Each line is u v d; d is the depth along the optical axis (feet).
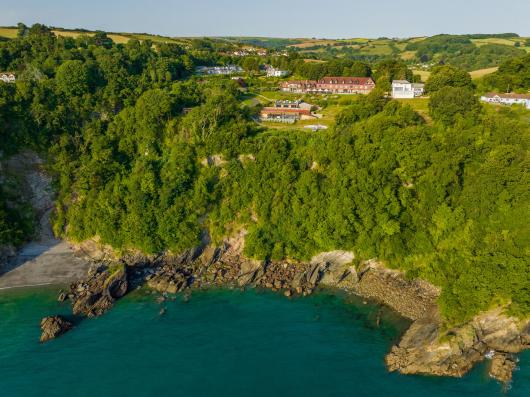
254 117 414.82
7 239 296.92
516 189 238.27
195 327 239.91
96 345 222.69
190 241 307.99
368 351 220.64
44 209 329.52
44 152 340.39
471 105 314.76
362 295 273.13
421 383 198.49
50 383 195.52
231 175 329.31
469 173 274.98
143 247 305.12
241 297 271.69
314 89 515.50
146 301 265.34
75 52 474.49
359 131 315.37
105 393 190.49
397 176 295.28
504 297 225.76
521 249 226.99
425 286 270.67
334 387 196.24
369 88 506.89
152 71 468.75
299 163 323.98
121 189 324.19
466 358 210.38
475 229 254.06
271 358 215.10
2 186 317.01
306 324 243.60
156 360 212.43
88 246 314.96
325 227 295.28
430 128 316.40
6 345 220.64
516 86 440.04
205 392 192.44
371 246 286.87
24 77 403.13
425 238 276.82
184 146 342.23
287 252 305.12
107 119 378.94
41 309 252.21
